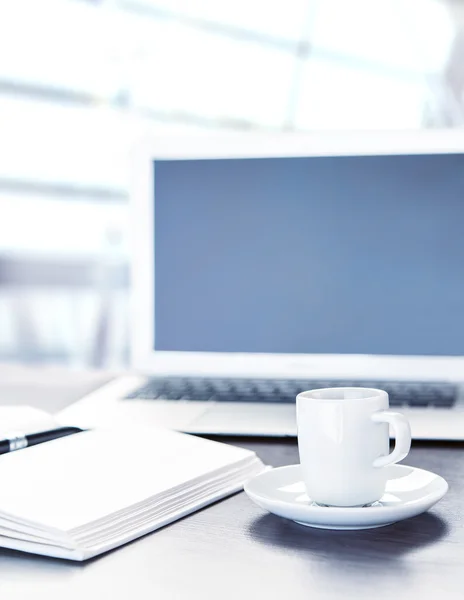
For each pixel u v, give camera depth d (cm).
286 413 76
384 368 92
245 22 515
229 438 72
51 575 39
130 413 77
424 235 93
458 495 52
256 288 96
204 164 98
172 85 508
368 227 94
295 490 50
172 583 37
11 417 65
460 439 67
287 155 96
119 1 481
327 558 40
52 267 475
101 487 48
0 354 500
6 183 462
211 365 96
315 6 517
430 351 92
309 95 534
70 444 59
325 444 45
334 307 94
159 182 98
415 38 516
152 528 45
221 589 37
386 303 93
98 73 484
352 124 535
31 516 42
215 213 97
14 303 494
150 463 54
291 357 94
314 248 95
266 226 96
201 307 97
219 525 47
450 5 499
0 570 40
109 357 498
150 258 98
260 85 528
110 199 491
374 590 36
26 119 465
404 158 94
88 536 41
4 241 464
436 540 43
